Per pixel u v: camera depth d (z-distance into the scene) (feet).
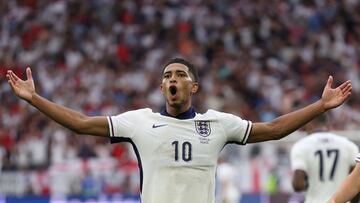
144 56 242.17
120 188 160.15
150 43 246.27
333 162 84.69
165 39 248.93
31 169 169.78
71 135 182.50
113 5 259.60
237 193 139.54
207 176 55.77
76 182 162.40
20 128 195.93
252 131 56.54
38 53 244.63
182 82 56.18
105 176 161.38
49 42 248.11
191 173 55.42
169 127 55.88
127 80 226.38
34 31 254.06
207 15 255.09
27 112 201.87
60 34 252.01
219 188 138.72
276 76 227.40
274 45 243.60
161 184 55.26
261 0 258.37
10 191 168.66
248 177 151.64
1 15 260.62
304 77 229.66
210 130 56.18
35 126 194.39
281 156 152.35
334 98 55.52
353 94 217.97
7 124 199.93
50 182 164.25
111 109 210.79
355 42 249.75
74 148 177.99
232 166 150.92
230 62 231.30
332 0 257.96
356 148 85.25
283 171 151.23
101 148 175.63
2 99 213.25
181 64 56.70
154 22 254.27
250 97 217.56
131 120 56.24
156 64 237.25
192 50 242.78
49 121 193.77
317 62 237.86
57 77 228.63
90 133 55.93
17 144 186.80
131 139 56.18
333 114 192.65
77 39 249.55
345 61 239.91
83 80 225.97
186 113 56.49
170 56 240.53
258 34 248.52
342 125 190.90
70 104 215.72
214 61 232.32
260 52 240.73
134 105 212.84
